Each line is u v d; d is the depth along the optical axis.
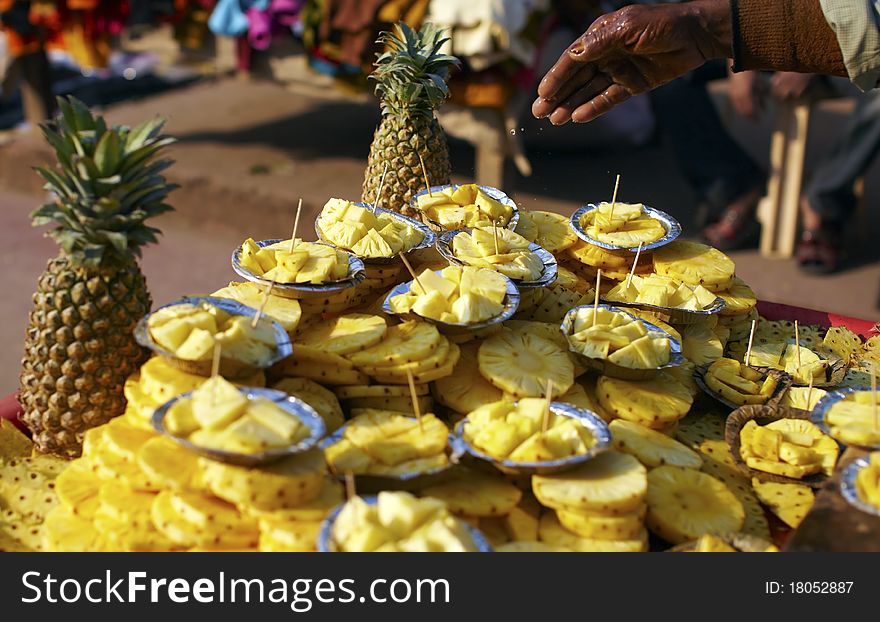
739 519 0.79
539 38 2.14
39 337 0.83
